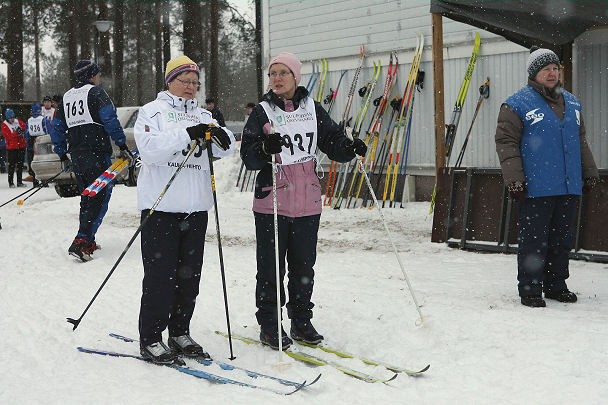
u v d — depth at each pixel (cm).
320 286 560
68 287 582
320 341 404
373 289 541
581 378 330
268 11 1352
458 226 737
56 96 1509
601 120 986
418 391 326
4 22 3662
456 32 1087
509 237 688
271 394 321
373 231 873
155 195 369
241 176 1402
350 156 408
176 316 387
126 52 4453
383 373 349
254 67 5559
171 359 369
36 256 727
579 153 483
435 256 691
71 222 984
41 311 500
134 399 319
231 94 5678
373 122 1162
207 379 344
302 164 398
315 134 401
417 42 1097
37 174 1342
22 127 1579
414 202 1144
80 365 374
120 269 658
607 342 377
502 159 481
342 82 1250
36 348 408
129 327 456
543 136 474
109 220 1020
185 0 3459
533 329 407
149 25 4169
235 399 315
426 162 1141
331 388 329
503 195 693
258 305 404
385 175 1168
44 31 4047
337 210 1083
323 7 1262
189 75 379
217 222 371
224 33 4097
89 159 686
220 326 455
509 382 331
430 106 1128
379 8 1182
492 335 400
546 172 471
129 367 368
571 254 641
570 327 409
